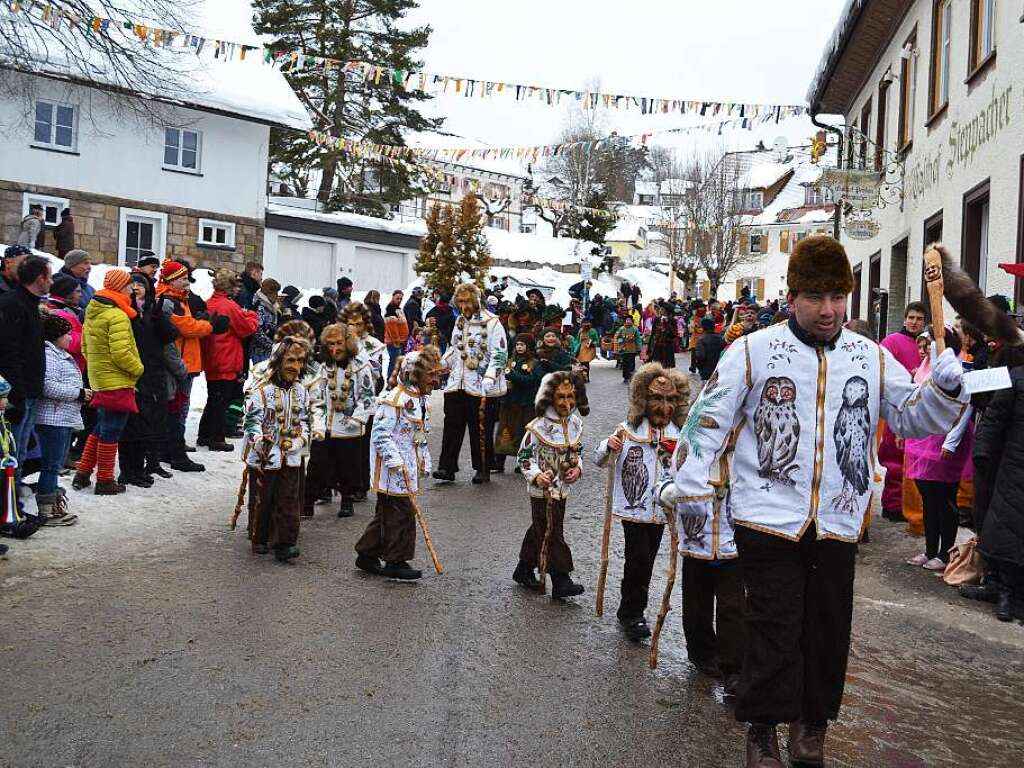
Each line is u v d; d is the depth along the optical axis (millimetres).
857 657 5996
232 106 27906
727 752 4480
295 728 4523
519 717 4758
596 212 36531
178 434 10406
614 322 32250
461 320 11195
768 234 57094
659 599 6969
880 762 4516
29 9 16047
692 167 57812
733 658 5145
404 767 4172
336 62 16203
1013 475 6805
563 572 6809
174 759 4176
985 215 13008
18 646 5422
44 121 25625
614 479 6266
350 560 7648
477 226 31844
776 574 4102
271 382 7523
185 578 6879
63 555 7266
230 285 11688
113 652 5395
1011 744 4805
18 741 4289
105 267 24328
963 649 6246
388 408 7180
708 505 4785
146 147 27375
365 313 9695
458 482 11172
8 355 7207
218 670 5195
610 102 15773
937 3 15180
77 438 10117
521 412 11625
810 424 4137
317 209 34719
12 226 25250
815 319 4168
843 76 21922
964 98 13305
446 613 6379
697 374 24594
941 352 4090
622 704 4996
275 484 7559
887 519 9633
